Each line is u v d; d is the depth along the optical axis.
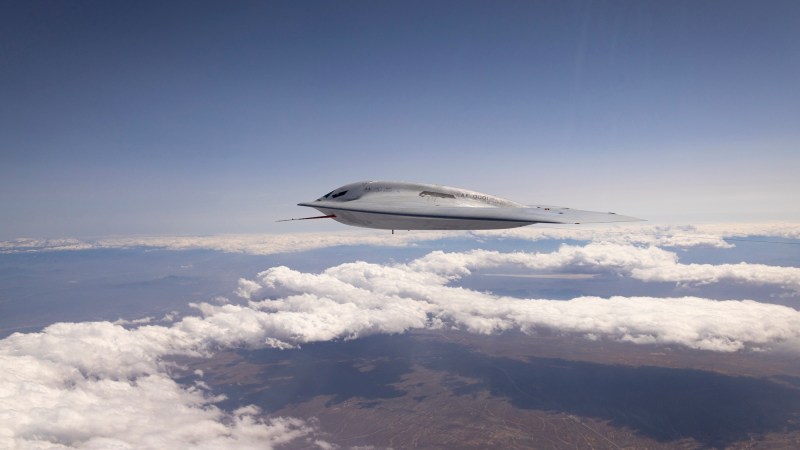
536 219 24.42
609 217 25.34
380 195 30.97
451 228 27.52
